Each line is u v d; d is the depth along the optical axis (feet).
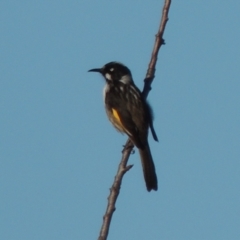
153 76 37.50
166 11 35.29
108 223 26.66
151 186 39.83
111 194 27.84
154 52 36.86
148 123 42.73
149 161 40.42
